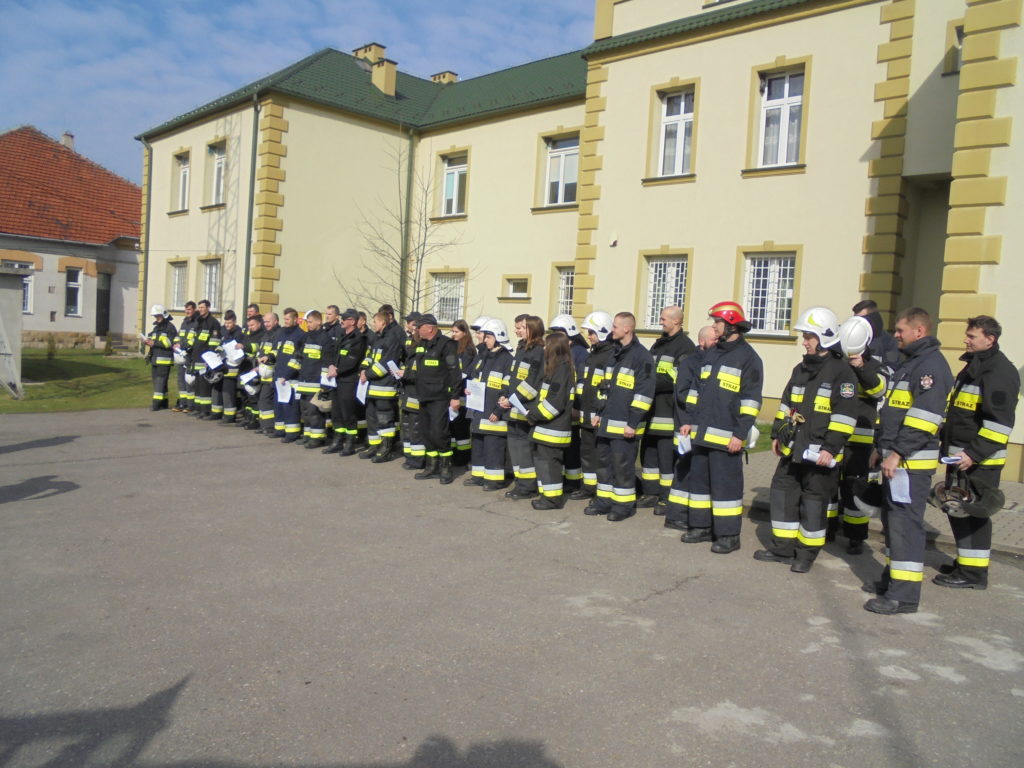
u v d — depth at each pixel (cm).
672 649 460
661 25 1559
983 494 572
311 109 2109
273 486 877
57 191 3125
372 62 2431
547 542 684
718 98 1470
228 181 2202
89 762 331
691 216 1504
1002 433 567
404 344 1037
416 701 388
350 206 2195
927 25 1247
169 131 2469
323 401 1111
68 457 1026
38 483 870
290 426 1179
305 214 2117
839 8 1326
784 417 625
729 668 436
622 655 449
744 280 1447
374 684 406
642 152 1576
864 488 656
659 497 800
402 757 338
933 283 1326
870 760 344
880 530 748
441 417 920
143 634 464
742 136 1438
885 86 1280
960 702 402
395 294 2302
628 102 1596
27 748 341
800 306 1366
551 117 1933
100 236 3095
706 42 1484
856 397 598
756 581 593
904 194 1284
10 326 1609
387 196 2261
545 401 788
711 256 1476
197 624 480
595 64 1645
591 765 336
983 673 438
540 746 349
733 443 647
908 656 459
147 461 1009
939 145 1231
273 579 566
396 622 491
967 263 967
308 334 1130
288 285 2100
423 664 431
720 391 656
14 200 2966
